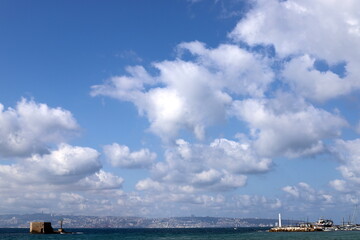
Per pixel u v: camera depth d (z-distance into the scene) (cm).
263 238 19412
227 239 19612
